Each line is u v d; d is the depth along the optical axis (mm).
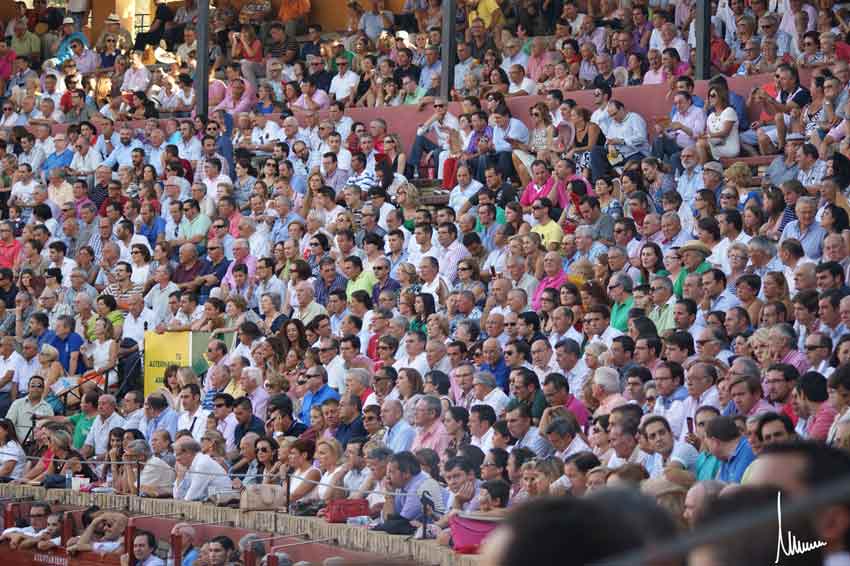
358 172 75062
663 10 76375
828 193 54344
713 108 65812
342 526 44969
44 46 112125
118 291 74062
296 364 60281
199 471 53062
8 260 80812
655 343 47094
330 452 48969
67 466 59125
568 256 59531
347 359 58062
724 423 36250
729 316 47312
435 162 76000
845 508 8312
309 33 104938
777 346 43406
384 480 45500
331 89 86938
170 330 66625
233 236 74438
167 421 60469
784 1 73062
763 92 64938
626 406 40688
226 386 60312
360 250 67875
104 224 78938
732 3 78000
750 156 65188
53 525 55562
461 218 64500
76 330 72688
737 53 76125
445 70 80812
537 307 57250
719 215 55188
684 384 43844
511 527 6922
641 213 60188
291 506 49031
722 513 8266
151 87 98125
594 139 68062
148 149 86000
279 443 53031
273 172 77312
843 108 62094
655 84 71000
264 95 86188
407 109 80500
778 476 8820
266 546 46875
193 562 49750
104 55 109188
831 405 37344
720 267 54875
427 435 47969
